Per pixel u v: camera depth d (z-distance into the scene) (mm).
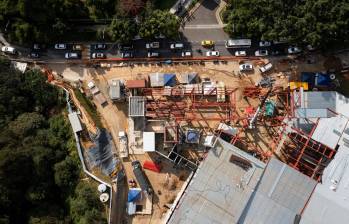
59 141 127812
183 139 128500
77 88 133375
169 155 126312
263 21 124250
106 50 135000
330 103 124062
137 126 129875
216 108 131125
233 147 117812
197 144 128625
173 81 131750
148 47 134000
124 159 129375
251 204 115812
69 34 135625
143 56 134375
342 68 130750
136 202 126812
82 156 125812
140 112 127188
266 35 123875
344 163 115812
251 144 129000
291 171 115312
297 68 131625
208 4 134875
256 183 115625
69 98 131625
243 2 126375
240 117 130000
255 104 130875
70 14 132000
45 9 128500
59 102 132375
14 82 130625
